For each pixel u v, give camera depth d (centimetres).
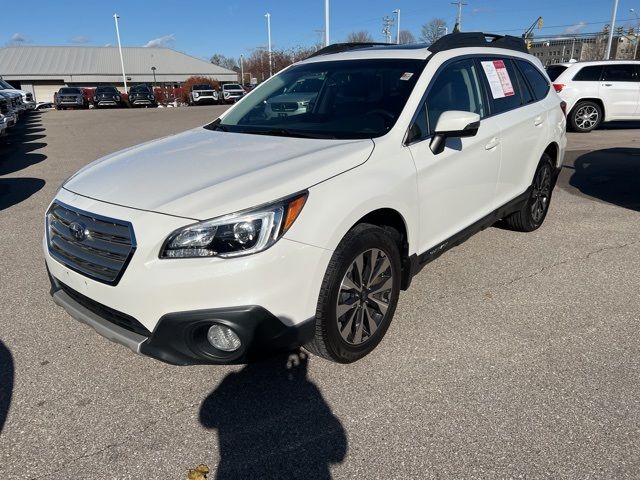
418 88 334
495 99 414
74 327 344
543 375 286
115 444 241
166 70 6191
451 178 346
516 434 242
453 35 387
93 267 254
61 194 289
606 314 354
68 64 5866
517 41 494
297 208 245
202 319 234
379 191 280
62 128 1741
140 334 248
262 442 241
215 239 231
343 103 348
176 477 222
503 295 383
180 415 260
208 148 317
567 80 1311
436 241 351
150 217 238
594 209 612
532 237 509
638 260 450
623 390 272
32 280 420
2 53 5850
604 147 1066
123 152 342
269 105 385
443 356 305
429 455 232
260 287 235
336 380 284
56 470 227
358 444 239
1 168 941
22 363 304
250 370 295
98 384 285
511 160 427
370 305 301
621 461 226
